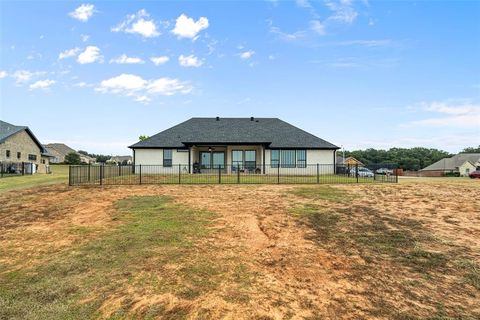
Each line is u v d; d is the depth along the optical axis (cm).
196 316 360
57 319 361
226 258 537
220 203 995
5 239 659
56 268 502
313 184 1503
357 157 8956
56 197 1128
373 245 611
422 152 9338
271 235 670
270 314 362
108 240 634
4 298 410
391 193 1182
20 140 3347
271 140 2473
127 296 408
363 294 415
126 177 1959
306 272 484
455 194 1166
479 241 635
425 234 679
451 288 436
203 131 2619
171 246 594
